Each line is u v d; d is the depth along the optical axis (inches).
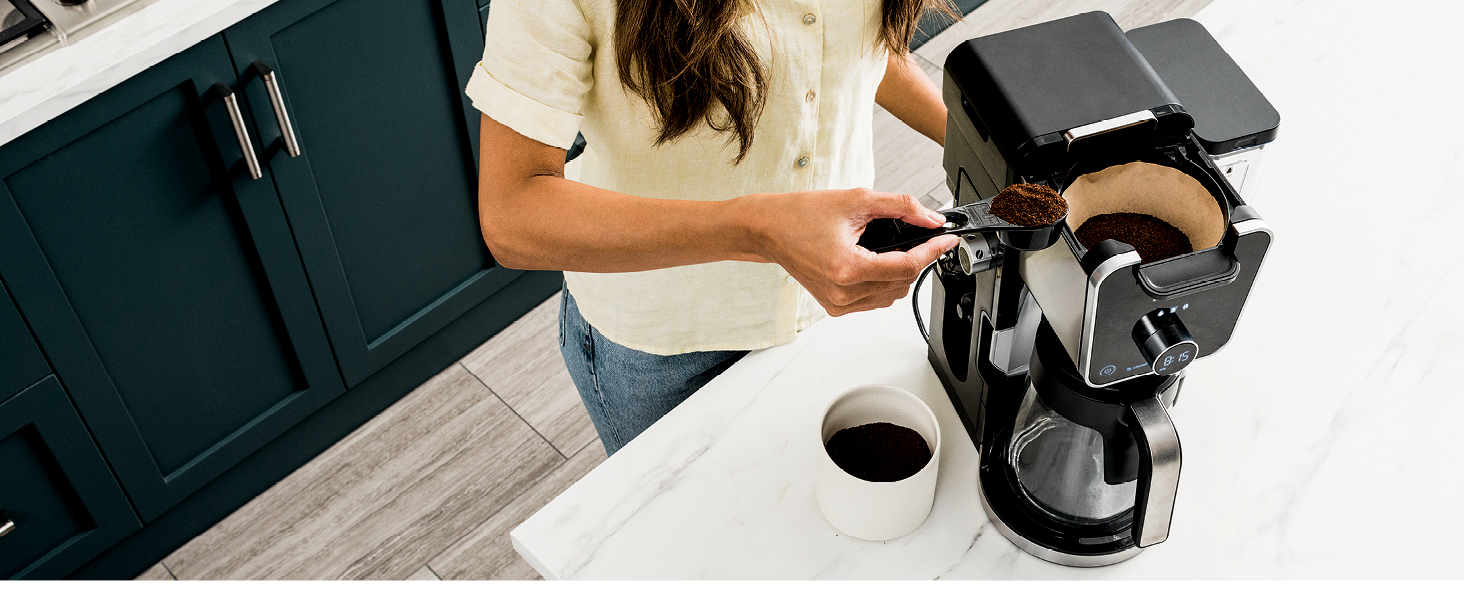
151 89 52.9
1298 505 32.7
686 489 34.3
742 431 35.8
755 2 31.0
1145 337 25.6
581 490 34.3
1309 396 35.4
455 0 62.7
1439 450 33.7
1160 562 31.7
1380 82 46.3
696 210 29.3
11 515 61.2
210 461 68.9
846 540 32.9
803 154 36.5
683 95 30.9
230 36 54.2
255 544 71.6
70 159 51.9
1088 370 26.5
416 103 65.4
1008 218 26.0
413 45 62.9
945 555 32.4
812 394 36.8
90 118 51.4
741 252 29.5
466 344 81.4
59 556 64.9
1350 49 47.9
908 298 39.7
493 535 71.6
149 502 67.1
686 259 30.3
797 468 34.7
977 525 33.0
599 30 30.3
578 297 43.2
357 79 61.5
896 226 26.8
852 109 37.2
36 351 56.0
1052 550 31.5
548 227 30.3
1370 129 44.1
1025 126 27.8
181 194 57.5
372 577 69.8
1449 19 49.1
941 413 35.9
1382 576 31.0
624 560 32.7
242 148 57.1
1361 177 42.2
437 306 76.0
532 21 29.3
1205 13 50.3
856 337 38.4
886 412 33.6
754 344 42.1
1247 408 35.2
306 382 71.3
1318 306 37.9
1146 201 28.4
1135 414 27.1
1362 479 33.2
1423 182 41.9
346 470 75.3
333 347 71.1
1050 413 30.6
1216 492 33.1
